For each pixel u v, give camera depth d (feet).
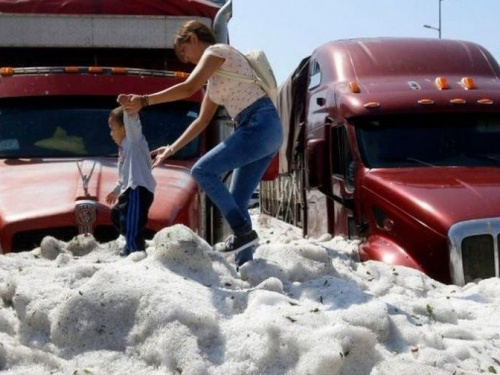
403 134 40.68
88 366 17.35
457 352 18.94
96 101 33.32
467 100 41.29
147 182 24.27
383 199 36.06
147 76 33.63
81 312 18.38
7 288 20.16
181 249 20.39
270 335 16.99
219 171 21.24
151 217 27.12
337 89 44.21
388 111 40.81
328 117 44.50
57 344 18.20
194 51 22.02
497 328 21.89
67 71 33.47
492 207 32.83
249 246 21.76
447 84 42.75
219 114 32.91
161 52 37.22
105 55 37.47
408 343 18.76
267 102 21.49
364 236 38.04
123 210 24.25
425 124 41.01
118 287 18.60
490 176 36.99
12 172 30.22
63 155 32.07
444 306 21.70
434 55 46.09
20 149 32.22
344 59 46.68
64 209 26.81
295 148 57.98
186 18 35.91
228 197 21.30
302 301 19.72
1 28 35.65
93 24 35.83
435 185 35.47
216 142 33.22
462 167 39.17
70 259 22.65
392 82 43.86
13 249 26.71
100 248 25.16
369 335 17.15
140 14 36.70
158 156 25.05
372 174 38.14
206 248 21.40
